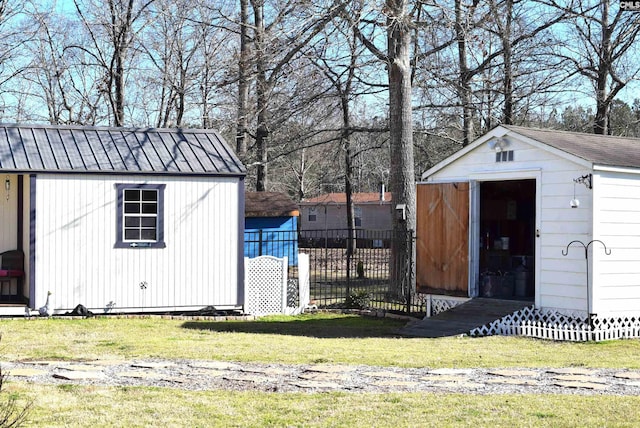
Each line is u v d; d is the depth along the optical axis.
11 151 18.88
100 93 39.91
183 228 19.77
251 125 35.12
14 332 16.19
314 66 29.41
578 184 16.25
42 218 18.61
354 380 11.27
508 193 21.12
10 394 9.77
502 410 9.34
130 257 19.33
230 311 20.39
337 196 64.94
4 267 19.77
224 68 34.88
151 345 14.58
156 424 8.66
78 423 8.59
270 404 9.62
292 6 26.28
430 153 37.34
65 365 12.21
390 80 24.75
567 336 16.09
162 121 38.94
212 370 11.97
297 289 21.77
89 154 19.50
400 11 23.59
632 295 16.50
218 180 20.12
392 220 24.53
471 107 30.80
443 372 12.00
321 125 33.75
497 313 17.23
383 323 19.36
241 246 20.31
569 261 16.45
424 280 19.58
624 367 12.70
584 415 9.10
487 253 20.05
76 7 36.00
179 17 33.69
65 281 18.78
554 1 31.70
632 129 38.59
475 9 26.27
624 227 16.41
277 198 36.31
